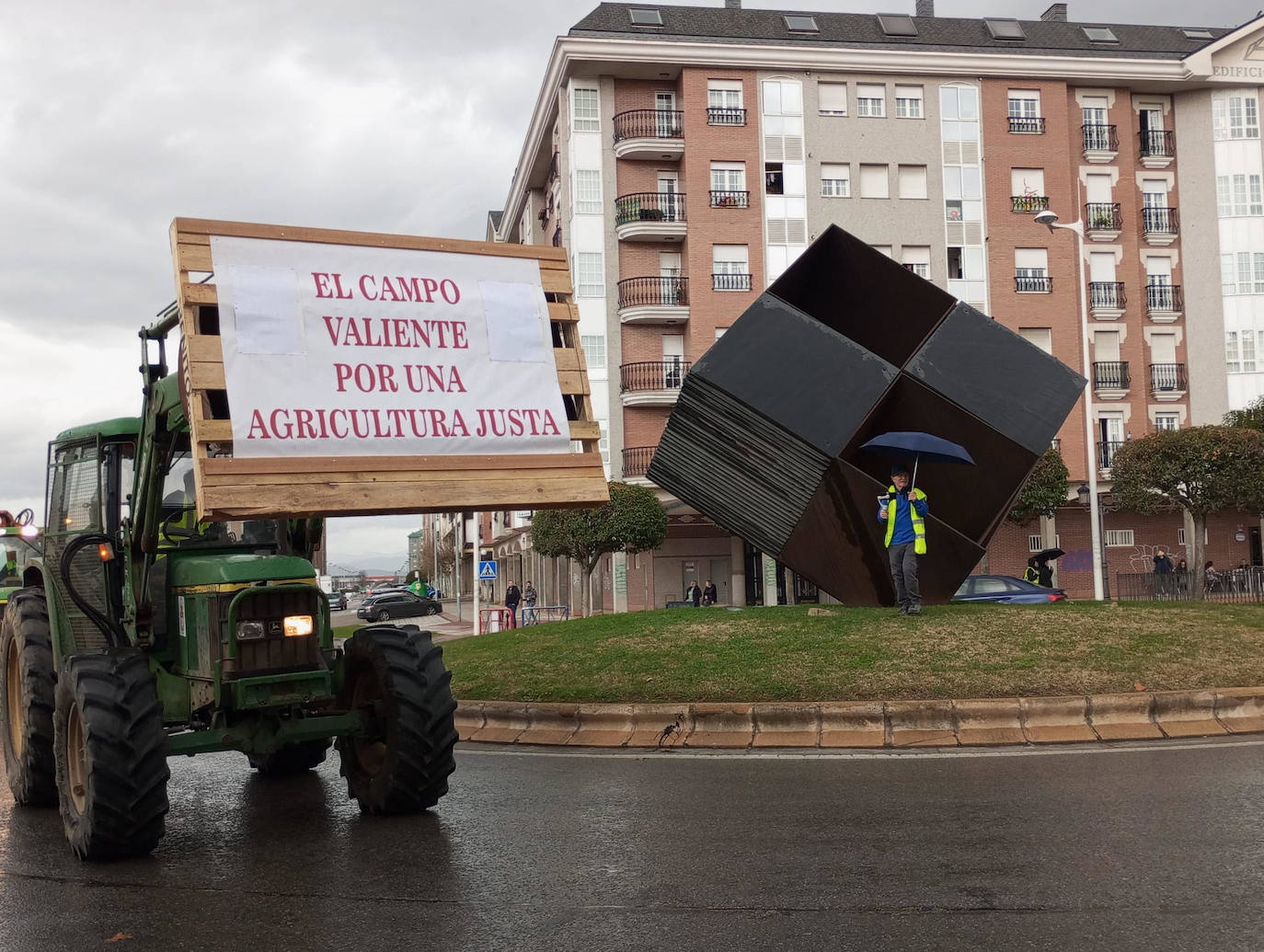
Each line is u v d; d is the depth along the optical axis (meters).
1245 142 45.31
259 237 6.08
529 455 6.47
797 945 3.96
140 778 5.56
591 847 5.48
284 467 5.73
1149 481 31.67
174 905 4.75
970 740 8.23
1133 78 44.28
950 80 43.56
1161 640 10.27
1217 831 5.34
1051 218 29.03
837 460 12.24
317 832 6.11
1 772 8.53
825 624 11.52
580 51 41.03
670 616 13.29
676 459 13.94
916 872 4.82
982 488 13.01
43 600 7.69
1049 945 3.88
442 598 99.88
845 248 13.52
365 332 6.17
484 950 4.02
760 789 6.78
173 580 6.66
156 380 6.68
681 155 42.16
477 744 9.18
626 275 42.22
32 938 4.34
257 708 6.08
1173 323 44.97
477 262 6.70
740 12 45.56
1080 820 5.67
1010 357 12.52
